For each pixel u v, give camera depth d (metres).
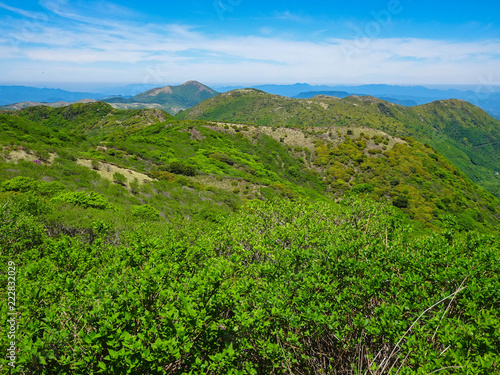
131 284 3.30
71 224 8.98
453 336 2.53
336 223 6.74
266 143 63.66
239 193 31.89
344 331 2.94
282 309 3.11
